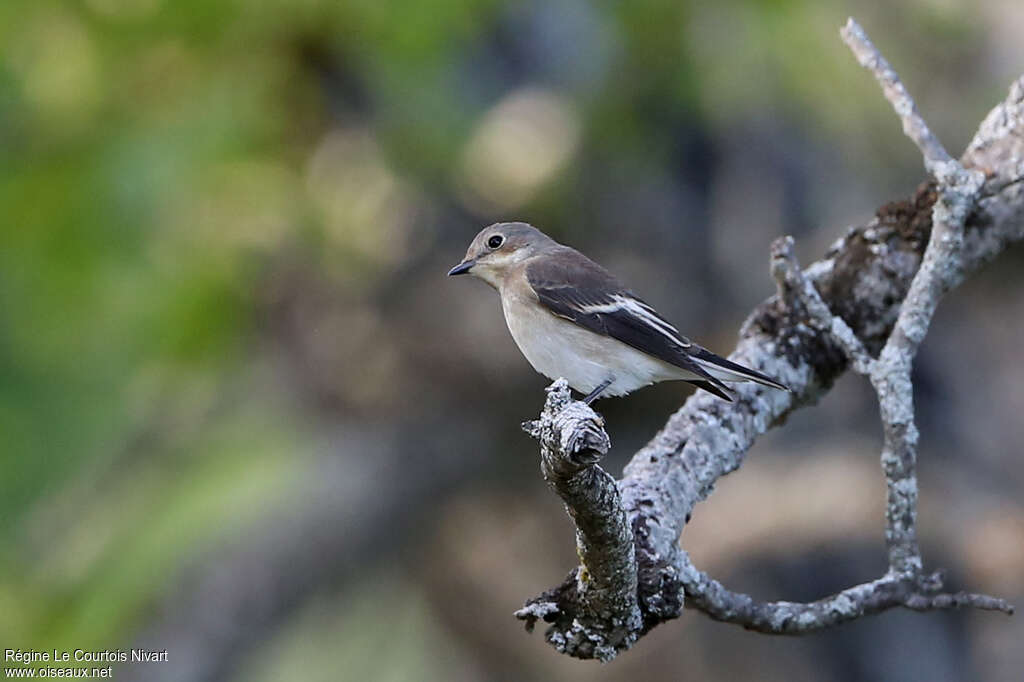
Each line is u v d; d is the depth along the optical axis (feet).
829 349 24.57
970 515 44.39
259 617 40.52
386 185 40.42
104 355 37.88
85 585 39.81
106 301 36.60
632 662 41.55
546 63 42.37
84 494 41.16
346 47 37.40
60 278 35.88
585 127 41.47
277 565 40.86
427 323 41.86
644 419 43.32
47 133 36.24
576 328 27.30
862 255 24.97
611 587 18.37
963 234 23.17
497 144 42.47
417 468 42.78
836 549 40.47
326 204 39.37
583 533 17.88
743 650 41.19
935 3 42.24
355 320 41.81
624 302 27.25
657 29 39.27
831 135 42.01
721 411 23.57
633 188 42.93
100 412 39.29
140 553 39.50
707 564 40.83
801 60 39.11
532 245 29.25
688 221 43.45
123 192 35.27
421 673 50.16
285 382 42.78
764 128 42.86
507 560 44.32
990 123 24.53
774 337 24.84
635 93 40.86
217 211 37.93
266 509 41.34
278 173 38.40
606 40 40.34
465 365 42.11
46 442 39.34
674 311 42.91
